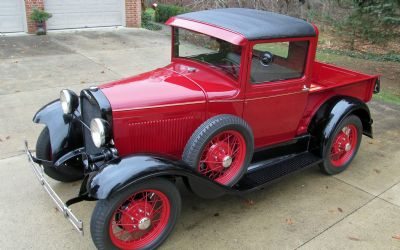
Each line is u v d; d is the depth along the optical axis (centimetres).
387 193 445
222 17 402
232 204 414
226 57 378
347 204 422
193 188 340
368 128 487
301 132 455
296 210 408
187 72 402
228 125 349
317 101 459
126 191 300
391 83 898
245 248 350
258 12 436
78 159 398
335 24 1108
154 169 305
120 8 1321
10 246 340
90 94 342
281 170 416
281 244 357
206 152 359
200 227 375
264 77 387
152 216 330
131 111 334
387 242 365
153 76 397
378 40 945
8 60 880
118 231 347
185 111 356
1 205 392
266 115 405
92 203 403
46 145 403
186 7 1614
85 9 1258
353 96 492
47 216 380
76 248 342
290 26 387
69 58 926
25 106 630
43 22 1155
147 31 1305
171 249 344
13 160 472
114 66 883
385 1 818
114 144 339
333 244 360
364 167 502
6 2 1121
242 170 380
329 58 1120
